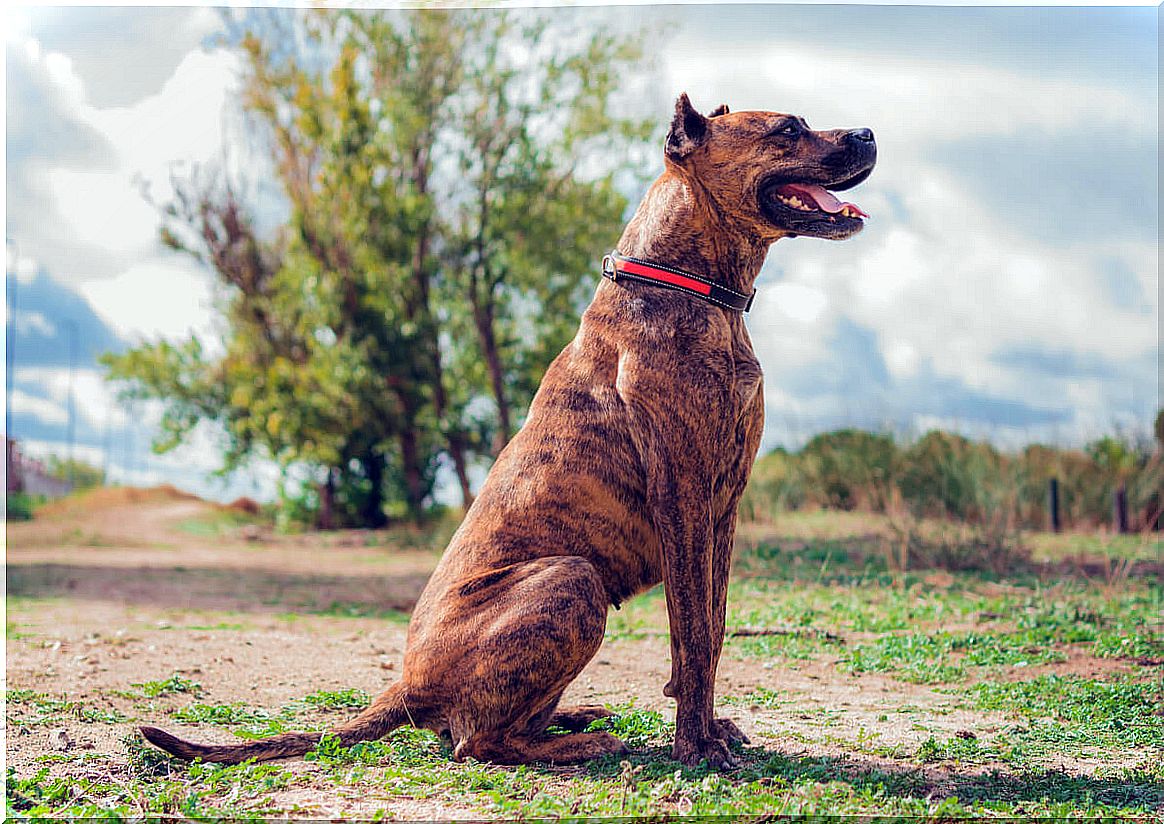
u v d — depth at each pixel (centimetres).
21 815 370
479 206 1884
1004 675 618
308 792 387
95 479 2473
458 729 420
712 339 404
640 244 420
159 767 425
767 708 541
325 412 1925
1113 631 716
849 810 361
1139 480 1316
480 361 1956
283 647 726
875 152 401
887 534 1125
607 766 413
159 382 2105
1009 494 1238
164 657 672
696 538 404
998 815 364
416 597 1026
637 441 412
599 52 1883
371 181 1862
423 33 1845
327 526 2067
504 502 426
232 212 2036
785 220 401
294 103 1894
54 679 596
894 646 687
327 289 1900
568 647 402
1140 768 430
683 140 405
